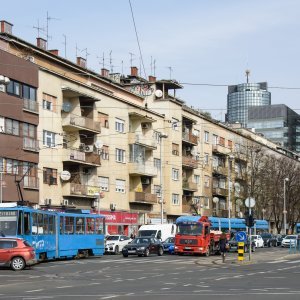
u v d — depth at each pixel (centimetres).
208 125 8806
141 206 6819
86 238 4122
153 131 7144
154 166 7169
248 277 2439
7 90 4666
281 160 9888
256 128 18325
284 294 1712
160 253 4666
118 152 6362
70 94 5538
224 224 6919
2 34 5066
